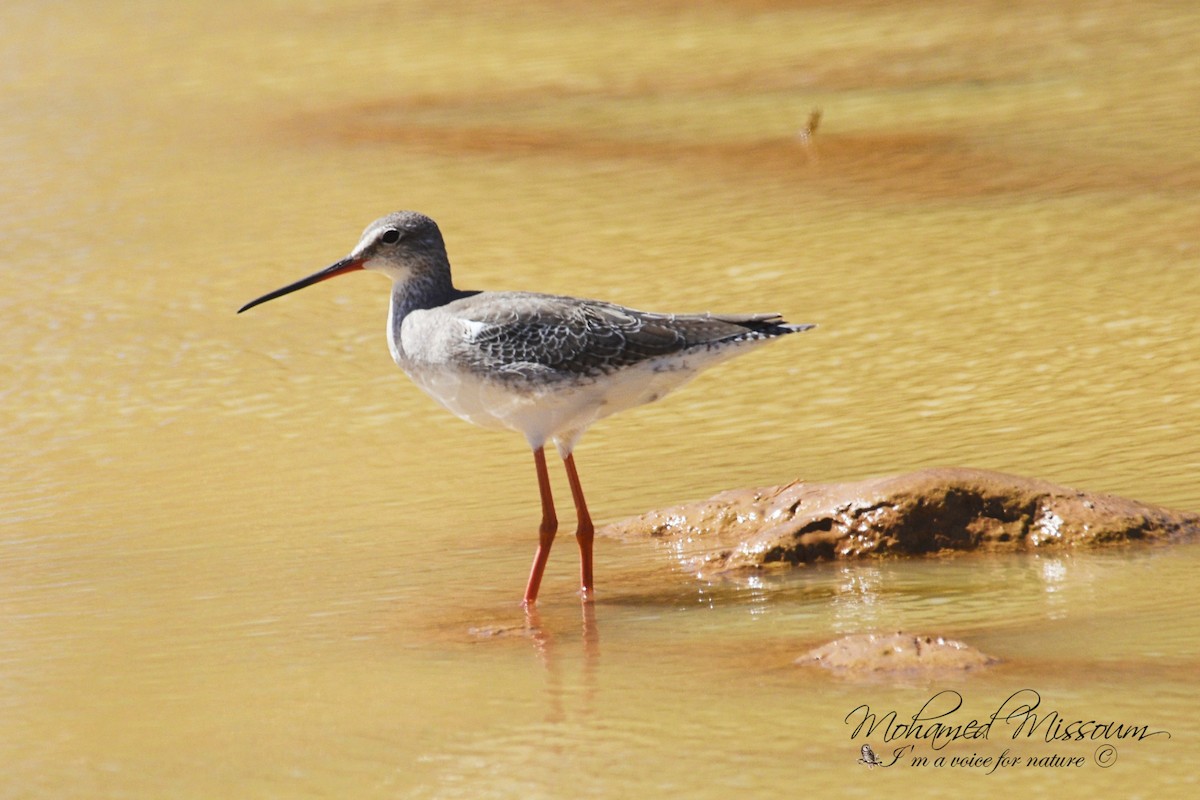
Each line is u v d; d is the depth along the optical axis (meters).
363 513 14.22
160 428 16.56
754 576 12.57
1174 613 11.12
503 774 9.22
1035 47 33.41
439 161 27.16
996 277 20.38
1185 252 20.88
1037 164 25.47
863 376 17.34
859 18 37.22
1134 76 30.52
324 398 17.39
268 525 13.93
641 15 38.84
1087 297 19.42
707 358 12.55
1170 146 25.89
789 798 8.80
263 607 12.09
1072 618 11.15
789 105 30.23
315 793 9.08
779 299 19.88
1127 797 8.69
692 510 13.70
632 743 9.55
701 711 9.93
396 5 40.78
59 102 32.00
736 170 26.05
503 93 32.12
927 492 12.77
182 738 9.84
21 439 16.28
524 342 12.25
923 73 32.06
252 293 20.89
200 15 40.16
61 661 11.11
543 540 12.35
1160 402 15.91
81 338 19.34
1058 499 12.80
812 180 25.30
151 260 22.31
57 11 40.75
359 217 24.06
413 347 12.80
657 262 21.50
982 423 15.69
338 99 31.94
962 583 12.05
